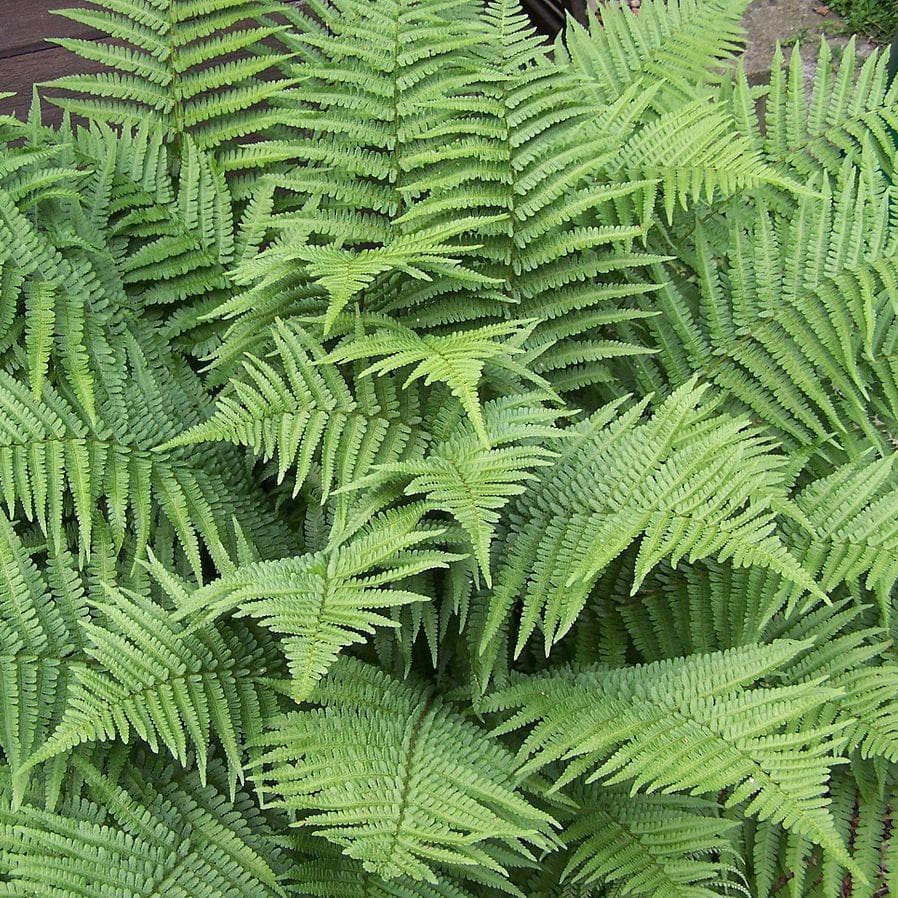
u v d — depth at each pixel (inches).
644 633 99.8
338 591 93.4
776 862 98.5
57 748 92.4
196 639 96.0
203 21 103.5
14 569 96.0
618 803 96.8
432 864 95.3
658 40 105.9
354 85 101.7
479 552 92.1
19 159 98.9
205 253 101.8
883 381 99.9
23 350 98.6
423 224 100.3
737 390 100.7
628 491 95.5
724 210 103.0
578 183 101.2
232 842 95.4
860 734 96.3
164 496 98.3
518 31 102.4
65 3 115.0
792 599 95.9
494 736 96.3
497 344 95.0
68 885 92.8
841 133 103.2
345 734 94.9
